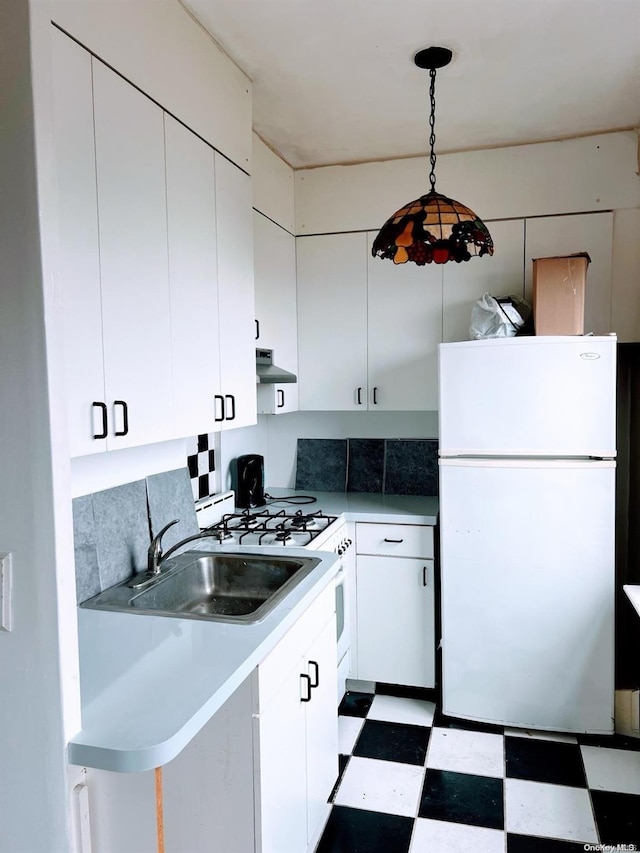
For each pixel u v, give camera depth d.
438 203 1.91
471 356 2.44
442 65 2.09
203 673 1.25
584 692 2.42
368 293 3.03
